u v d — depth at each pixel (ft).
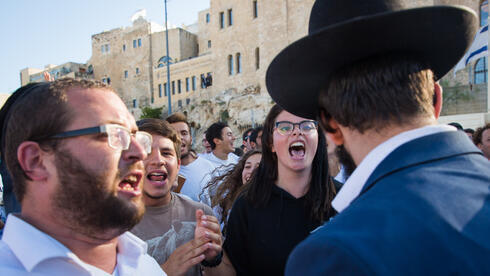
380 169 2.85
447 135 2.95
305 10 102.78
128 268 4.38
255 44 114.83
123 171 3.91
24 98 3.69
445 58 3.38
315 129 7.07
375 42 2.94
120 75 174.19
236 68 120.98
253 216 7.04
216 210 11.55
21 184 3.68
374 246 2.29
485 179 2.72
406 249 2.26
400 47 3.05
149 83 163.53
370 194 2.76
